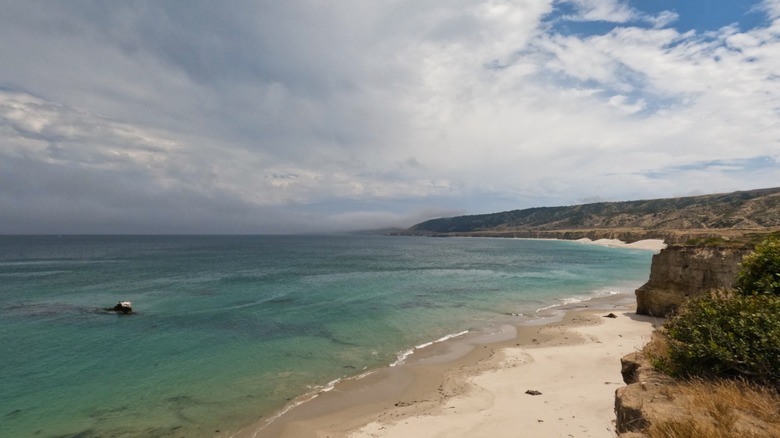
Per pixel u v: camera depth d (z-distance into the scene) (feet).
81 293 140.87
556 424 43.73
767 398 20.71
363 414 50.19
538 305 123.95
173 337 85.46
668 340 29.04
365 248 528.22
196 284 164.55
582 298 138.21
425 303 124.57
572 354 71.00
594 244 590.55
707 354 25.29
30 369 67.00
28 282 169.27
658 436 17.80
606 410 46.52
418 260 312.71
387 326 95.30
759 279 33.86
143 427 48.14
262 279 182.09
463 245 630.33
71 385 60.39
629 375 32.60
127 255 347.97
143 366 68.39
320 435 45.19
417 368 66.74
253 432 46.60
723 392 21.50
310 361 70.74
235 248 495.41
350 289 152.15
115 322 98.43
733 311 26.73
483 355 73.10
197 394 57.16
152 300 127.65
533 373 62.03
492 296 139.23
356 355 73.97
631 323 94.48
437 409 50.37
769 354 22.93
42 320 100.53
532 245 604.08
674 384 25.21
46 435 46.50
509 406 49.65
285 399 55.36
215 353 75.00
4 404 54.19
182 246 541.34
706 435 17.08
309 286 159.84
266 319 101.40
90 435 46.42
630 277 199.31
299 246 576.61
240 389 58.80
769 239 35.60
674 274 97.60
